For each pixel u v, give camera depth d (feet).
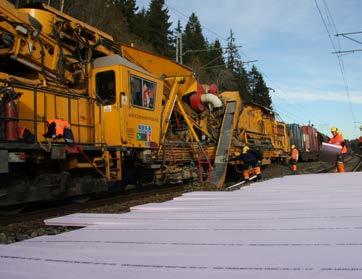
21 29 34.14
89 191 37.96
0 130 29.71
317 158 165.48
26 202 32.19
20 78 33.50
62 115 36.37
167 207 22.98
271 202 23.95
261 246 12.97
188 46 254.88
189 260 11.59
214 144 65.00
